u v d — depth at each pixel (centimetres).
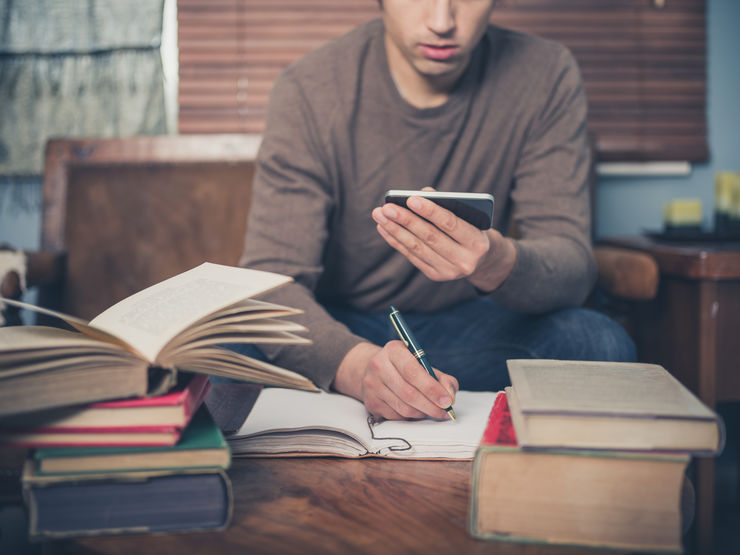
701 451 53
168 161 191
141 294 71
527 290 105
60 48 196
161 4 197
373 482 66
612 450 53
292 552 52
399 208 80
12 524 130
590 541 54
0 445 57
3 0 195
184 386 62
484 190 133
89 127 199
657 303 151
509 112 129
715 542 160
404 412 78
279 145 125
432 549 53
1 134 197
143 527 56
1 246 161
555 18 204
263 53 203
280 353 95
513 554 52
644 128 207
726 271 129
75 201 187
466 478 67
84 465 56
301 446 73
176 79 211
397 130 128
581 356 110
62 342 57
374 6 203
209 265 77
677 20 206
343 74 129
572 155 128
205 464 58
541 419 53
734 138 209
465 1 106
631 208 209
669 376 65
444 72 112
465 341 126
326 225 125
